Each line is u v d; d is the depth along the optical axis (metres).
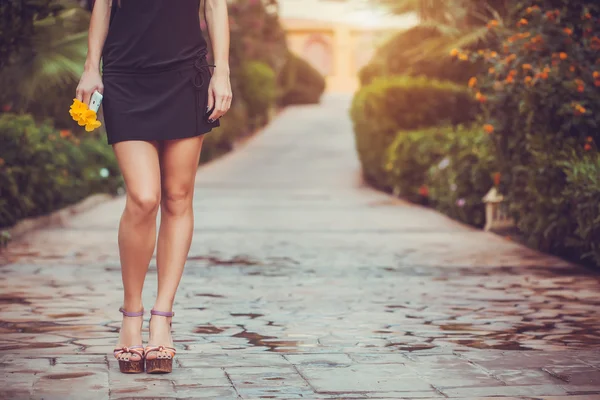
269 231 12.20
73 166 15.37
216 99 4.71
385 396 4.29
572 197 8.68
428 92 18.72
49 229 12.33
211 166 25.45
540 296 7.29
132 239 4.66
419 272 8.64
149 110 4.59
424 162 15.98
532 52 10.09
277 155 28.02
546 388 4.44
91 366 4.82
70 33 10.88
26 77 10.09
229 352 5.22
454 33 15.84
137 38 4.59
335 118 39.69
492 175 11.75
